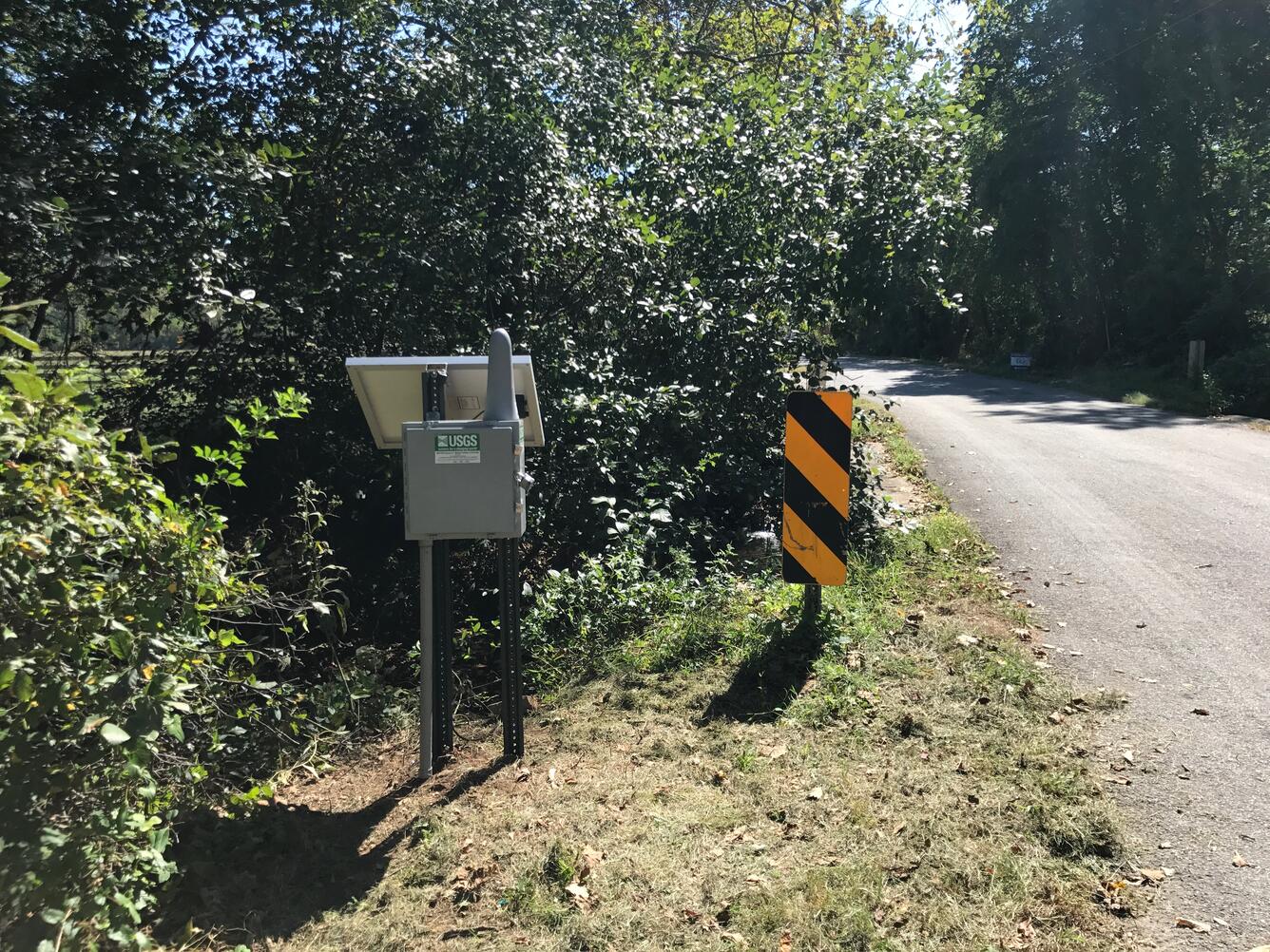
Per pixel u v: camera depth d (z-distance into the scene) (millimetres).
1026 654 4879
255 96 6449
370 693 4402
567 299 8141
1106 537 7559
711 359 8211
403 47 6883
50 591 2303
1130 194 29188
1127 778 3562
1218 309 24625
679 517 7359
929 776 3549
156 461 3637
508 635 3891
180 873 2924
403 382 3658
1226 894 2846
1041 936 2654
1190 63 26750
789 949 2623
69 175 5113
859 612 5293
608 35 9758
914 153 9305
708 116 9664
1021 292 35250
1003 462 11695
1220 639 5156
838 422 4914
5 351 4867
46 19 5434
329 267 6500
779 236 8773
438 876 3072
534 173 7297
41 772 2334
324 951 2707
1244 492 9320
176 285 5480
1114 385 24172
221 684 3566
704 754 3834
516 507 3520
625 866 3033
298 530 5867
